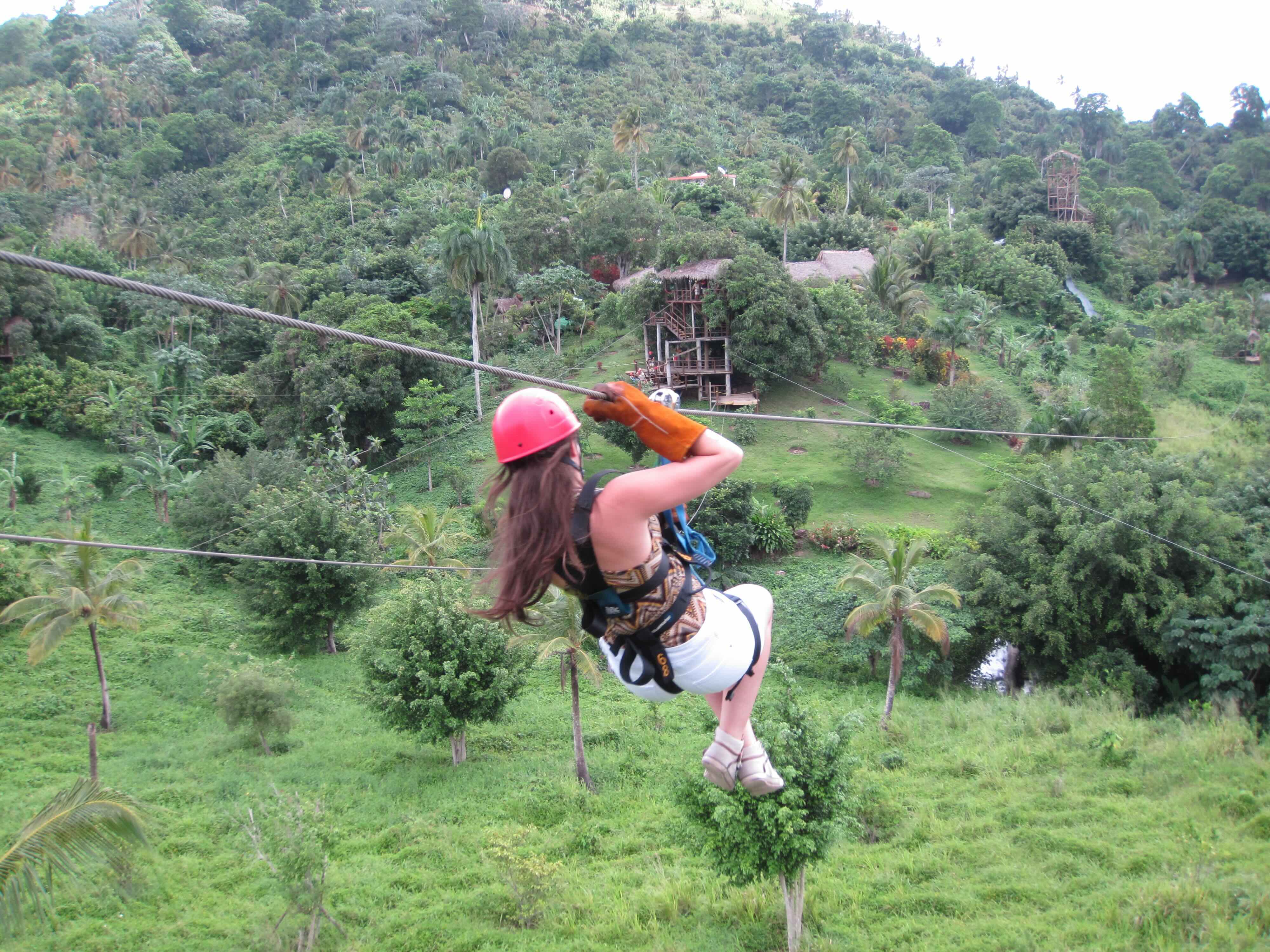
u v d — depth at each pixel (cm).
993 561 3506
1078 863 2014
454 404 5975
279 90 16812
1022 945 1670
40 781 2497
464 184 11775
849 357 6494
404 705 2631
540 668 3562
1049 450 5072
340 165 11281
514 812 2427
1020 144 17362
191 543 4406
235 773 2628
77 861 1289
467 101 15950
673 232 7981
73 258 7762
